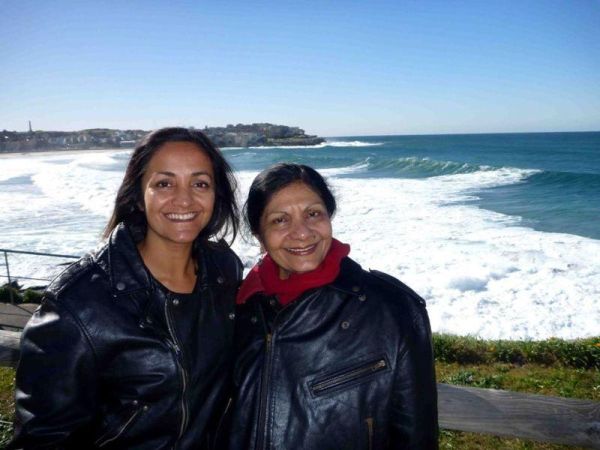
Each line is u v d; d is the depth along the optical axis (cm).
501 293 1124
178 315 184
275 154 8375
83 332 166
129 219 200
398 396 182
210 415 191
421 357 185
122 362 174
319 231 191
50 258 1372
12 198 2805
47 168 5622
